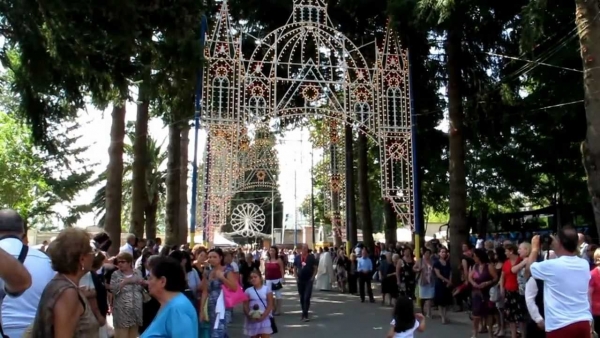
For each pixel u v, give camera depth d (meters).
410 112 17.78
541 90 16.52
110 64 12.69
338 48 18.55
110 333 9.38
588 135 10.72
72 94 12.13
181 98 16.97
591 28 10.82
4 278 3.29
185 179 23.83
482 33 17.39
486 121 19.22
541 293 6.32
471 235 30.45
